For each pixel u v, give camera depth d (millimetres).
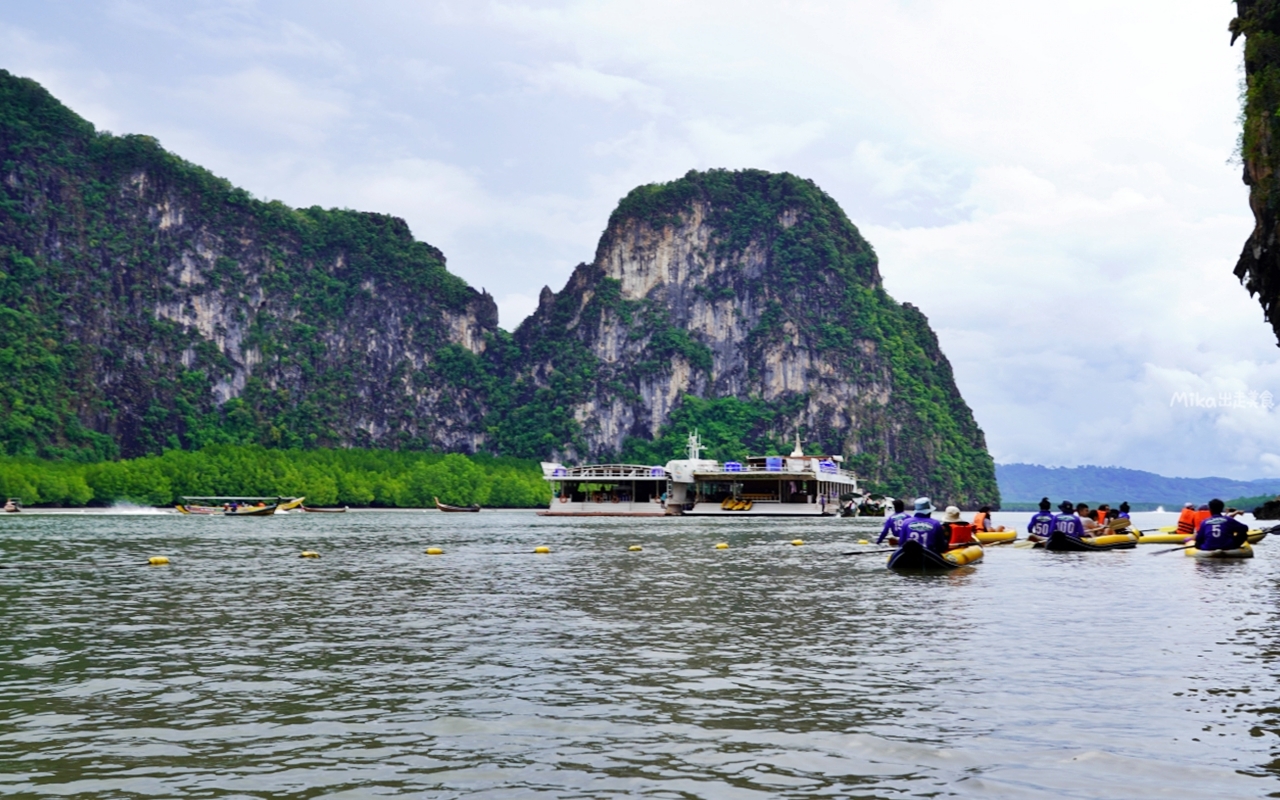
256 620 22906
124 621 22750
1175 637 19578
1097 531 50125
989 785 10312
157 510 180750
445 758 11289
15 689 14945
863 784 10344
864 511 155125
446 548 56062
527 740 12031
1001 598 26859
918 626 21391
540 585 31828
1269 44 78625
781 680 15461
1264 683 15070
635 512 159625
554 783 10391
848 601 26453
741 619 22797
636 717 13133
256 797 9961
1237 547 41031
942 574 34938
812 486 149000
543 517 152750
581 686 15070
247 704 13938
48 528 88000
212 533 78250
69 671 16375
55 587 31297
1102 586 29938
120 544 59000
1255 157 78938
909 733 12281
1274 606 24641
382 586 31578
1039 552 45875
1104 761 11070
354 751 11562
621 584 32125
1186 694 14344
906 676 15742
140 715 13297
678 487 159500
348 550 53531
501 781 10461
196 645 19109
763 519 137250
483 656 17766
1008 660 17125
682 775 10648
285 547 56656
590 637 20016
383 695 14469
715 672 16172
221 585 32000
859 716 13125
